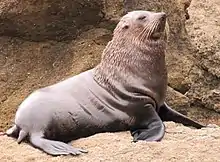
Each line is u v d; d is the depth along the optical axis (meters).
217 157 9.81
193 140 10.50
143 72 11.16
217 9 18.48
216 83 17.09
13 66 15.73
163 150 10.02
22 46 16.06
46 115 10.77
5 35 16.14
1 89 15.34
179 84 16.70
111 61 11.33
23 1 15.38
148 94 11.12
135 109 11.04
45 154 10.16
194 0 18.84
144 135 10.70
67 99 11.02
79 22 15.91
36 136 10.57
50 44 16.09
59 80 15.30
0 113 14.91
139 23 11.26
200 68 17.22
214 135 10.76
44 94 11.09
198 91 16.97
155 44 11.23
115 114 11.02
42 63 15.80
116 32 11.49
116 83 11.16
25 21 15.62
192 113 16.75
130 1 16.42
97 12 15.76
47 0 15.27
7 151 10.36
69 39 16.09
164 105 12.07
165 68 11.45
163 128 10.84
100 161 9.73
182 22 17.58
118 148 10.12
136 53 11.18
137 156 9.84
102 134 10.82
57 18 15.66
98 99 11.09
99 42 15.83
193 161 9.67
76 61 15.59
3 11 15.43
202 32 17.67
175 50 17.11
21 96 15.18
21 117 10.82
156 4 16.94
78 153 10.01
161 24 11.12
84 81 11.33
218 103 16.89
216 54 17.16
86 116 10.95
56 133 10.85
